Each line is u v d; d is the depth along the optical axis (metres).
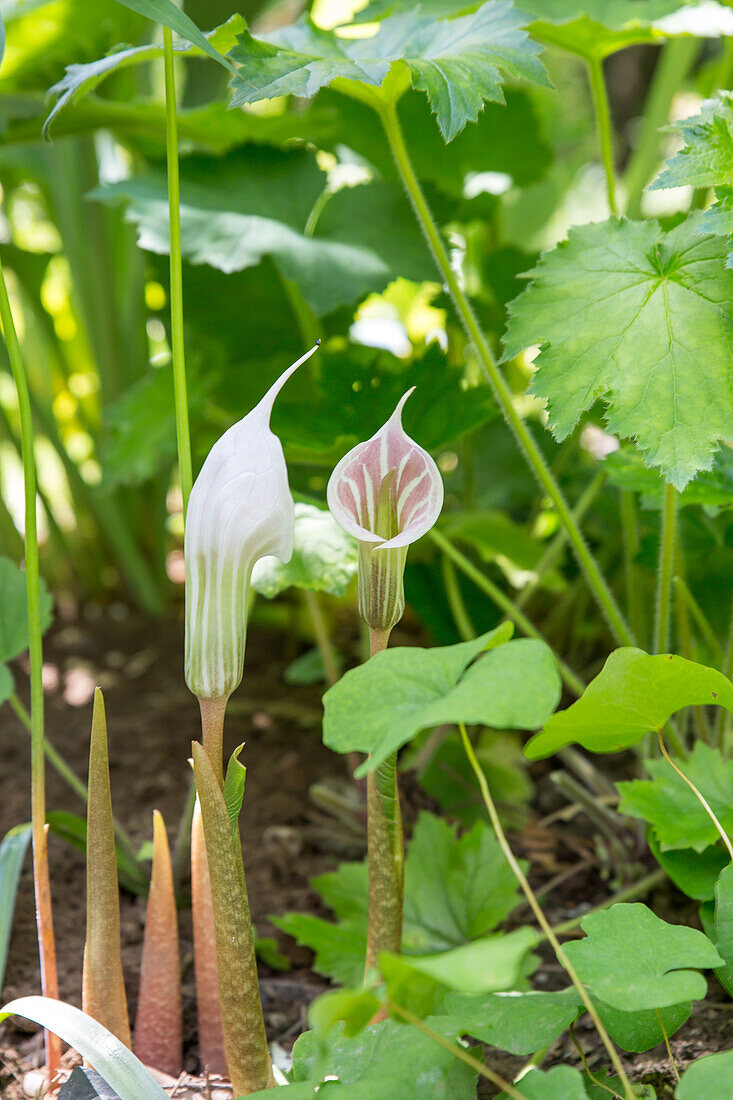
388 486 1.00
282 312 1.47
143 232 1.28
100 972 1.04
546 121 1.98
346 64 1.09
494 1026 1.00
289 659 1.74
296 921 1.16
